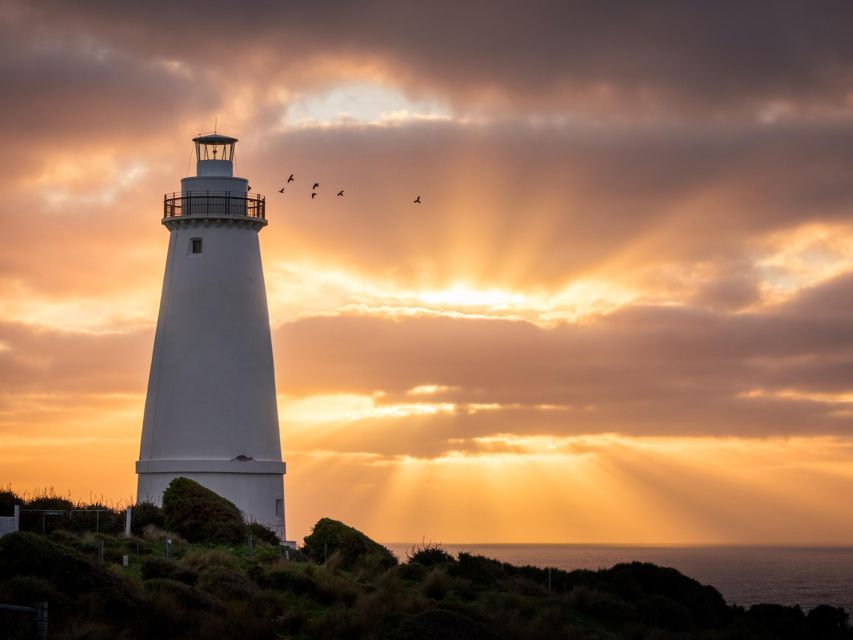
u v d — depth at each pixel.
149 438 77.81
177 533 65.19
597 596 59.72
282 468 78.56
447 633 45.06
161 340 78.75
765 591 164.00
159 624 42.75
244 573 53.69
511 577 63.56
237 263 79.25
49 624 39.31
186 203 79.38
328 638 45.38
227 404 77.06
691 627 59.59
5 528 58.44
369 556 62.59
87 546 54.94
